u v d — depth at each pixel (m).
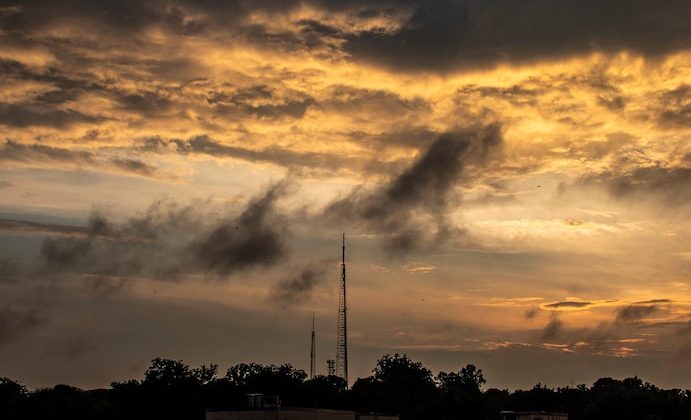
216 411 158.62
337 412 168.25
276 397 163.00
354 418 172.88
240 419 156.75
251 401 162.38
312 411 161.12
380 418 181.38
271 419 154.75
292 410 157.00
